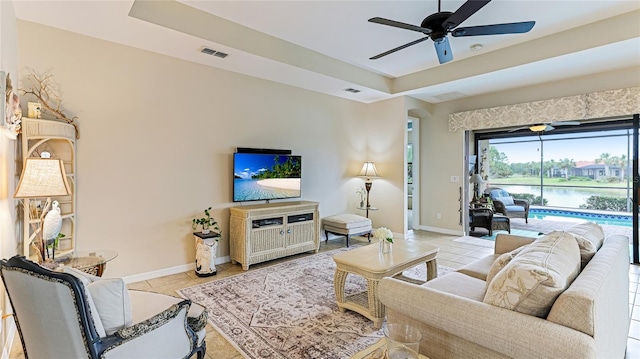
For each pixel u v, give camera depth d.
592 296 1.18
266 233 4.06
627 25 3.20
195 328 1.76
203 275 3.59
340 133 5.65
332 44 4.02
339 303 2.70
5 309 2.12
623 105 4.06
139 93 3.43
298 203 4.59
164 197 3.63
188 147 3.81
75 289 1.20
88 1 2.50
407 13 3.21
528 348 1.17
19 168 2.59
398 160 5.64
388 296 1.66
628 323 2.25
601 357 1.18
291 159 4.79
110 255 2.56
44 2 2.50
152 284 3.36
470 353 1.41
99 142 3.18
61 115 2.94
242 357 2.06
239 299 2.96
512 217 7.34
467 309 1.38
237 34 3.46
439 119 6.17
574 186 7.88
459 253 4.67
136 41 3.25
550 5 3.05
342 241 5.49
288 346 2.18
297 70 4.16
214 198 4.05
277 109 4.71
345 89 5.11
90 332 1.24
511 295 1.33
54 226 2.26
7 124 2.01
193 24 3.13
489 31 2.62
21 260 1.35
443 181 6.14
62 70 2.97
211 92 4.00
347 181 5.82
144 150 3.47
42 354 1.37
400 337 1.30
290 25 3.49
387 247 2.91
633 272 3.78
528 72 4.23
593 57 3.69
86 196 3.11
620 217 7.07
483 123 5.43
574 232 2.18
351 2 3.02
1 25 2.11
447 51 2.96
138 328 1.36
